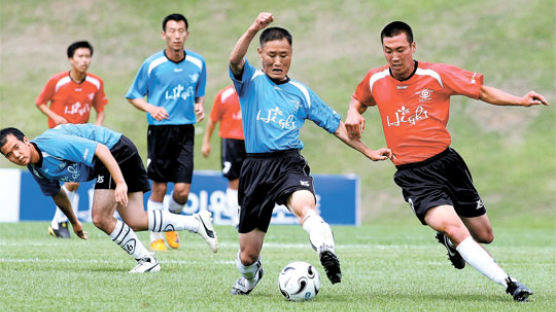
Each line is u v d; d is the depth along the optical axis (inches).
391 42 833.5
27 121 3597.4
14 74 3951.8
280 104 818.8
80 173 976.3
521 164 3225.9
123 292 825.5
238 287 841.5
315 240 726.5
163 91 1401.3
